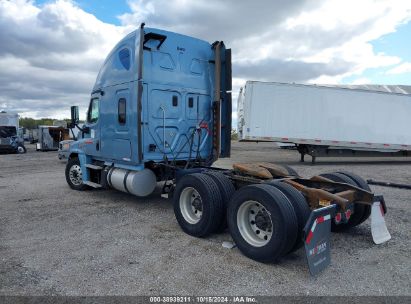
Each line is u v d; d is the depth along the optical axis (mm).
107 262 4223
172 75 6875
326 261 3955
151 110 6590
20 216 6410
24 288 3564
